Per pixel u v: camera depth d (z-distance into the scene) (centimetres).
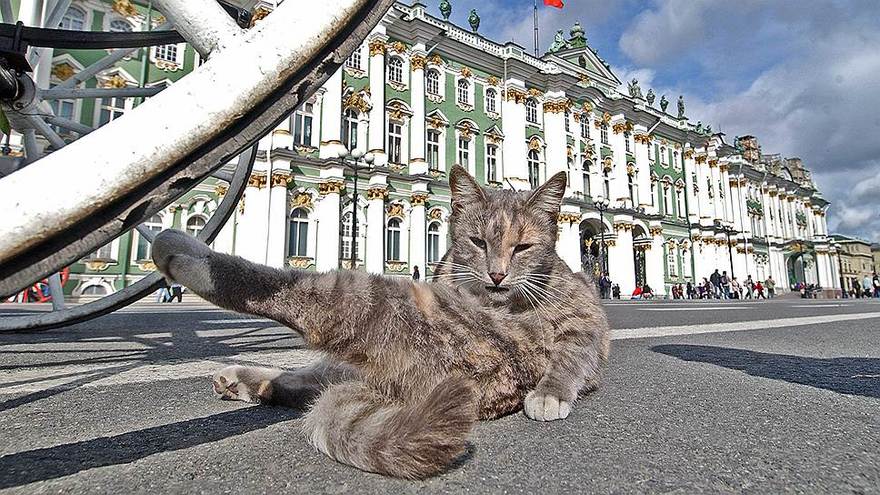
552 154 2608
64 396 167
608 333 243
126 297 292
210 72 89
